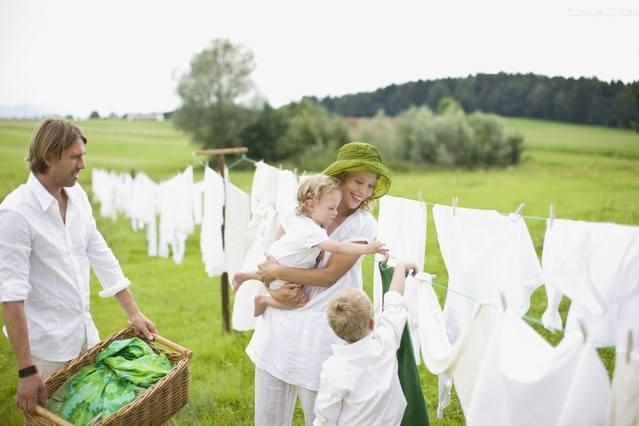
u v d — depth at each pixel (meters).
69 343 2.32
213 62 39.91
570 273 1.81
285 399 2.46
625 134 33.03
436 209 2.77
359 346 2.03
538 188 19.36
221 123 40.00
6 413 3.44
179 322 5.54
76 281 2.33
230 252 4.78
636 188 17.00
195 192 6.39
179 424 3.32
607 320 1.73
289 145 40.34
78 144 2.13
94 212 12.70
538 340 1.71
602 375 1.58
